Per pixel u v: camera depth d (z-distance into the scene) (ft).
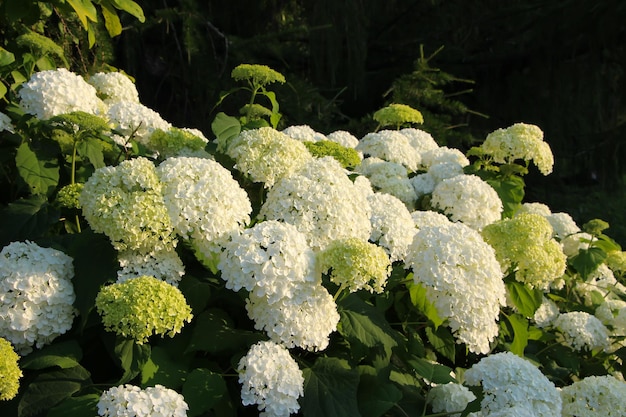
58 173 9.59
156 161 10.53
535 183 33.06
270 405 7.07
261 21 31.76
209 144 10.60
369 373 8.40
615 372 12.14
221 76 28.66
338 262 7.53
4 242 8.49
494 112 34.71
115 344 7.25
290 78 28.43
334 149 10.53
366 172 13.44
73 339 7.77
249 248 7.49
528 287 10.37
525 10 32.60
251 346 7.40
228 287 7.55
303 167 9.16
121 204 7.54
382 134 14.67
